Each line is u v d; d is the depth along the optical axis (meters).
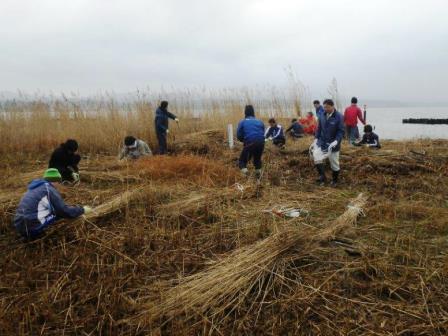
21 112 12.38
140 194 5.78
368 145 9.78
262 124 7.68
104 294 3.63
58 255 4.34
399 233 4.66
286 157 9.48
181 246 4.50
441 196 6.11
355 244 4.34
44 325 3.27
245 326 3.19
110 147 11.36
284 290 3.61
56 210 4.69
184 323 3.22
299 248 4.13
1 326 3.19
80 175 7.15
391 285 3.57
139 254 4.39
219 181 7.03
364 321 3.16
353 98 11.62
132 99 12.76
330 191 6.52
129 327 3.22
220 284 3.58
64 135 11.86
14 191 6.36
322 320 3.23
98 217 5.17
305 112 15.29
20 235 4.83
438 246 4.32
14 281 3.88
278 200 5.93
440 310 3.25
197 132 12.87
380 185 6.79
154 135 11.80
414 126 27.19
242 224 5.02
